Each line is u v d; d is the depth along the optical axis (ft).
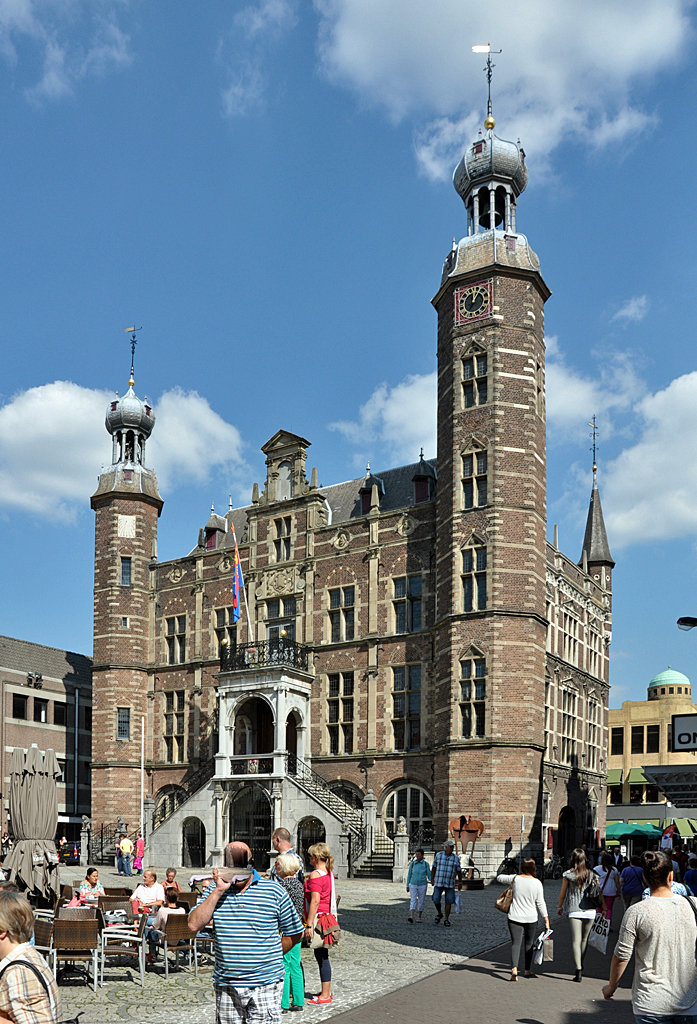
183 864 145.28
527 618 124.16
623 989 46.57
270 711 153.58
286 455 160.35
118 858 132.98
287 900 27.14
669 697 322.96
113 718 167.73
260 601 157.69
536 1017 39.63
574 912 49.60
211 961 55.01
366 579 145.48
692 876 61.72
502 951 59.21
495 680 121.49
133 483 176.96
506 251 135.03
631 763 312.50
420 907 73.87
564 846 150.00
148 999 44.42
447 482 132.26
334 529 151.12
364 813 127.03
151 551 177.27
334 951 57.88
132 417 180.14
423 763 133.69
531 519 127.13
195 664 164.45
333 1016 39.34
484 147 141.90
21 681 187.52
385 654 140.77
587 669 165.89
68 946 46.47
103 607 172.86
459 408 132.05
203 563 168.04
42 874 57.16
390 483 157.17
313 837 134.62
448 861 73.15
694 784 100.89
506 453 127.85
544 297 140.56
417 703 136.87
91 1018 40.14
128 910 56.24
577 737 157.17
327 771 143.64
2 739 180.55
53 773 59.88
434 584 137.90
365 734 140.56
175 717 166.30
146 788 166.71
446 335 137.90
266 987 25.80
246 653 152.87
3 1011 19.45
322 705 146.51
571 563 161.58
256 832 138.82
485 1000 43.14
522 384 130.72
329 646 147.02
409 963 53.47
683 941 25.36
